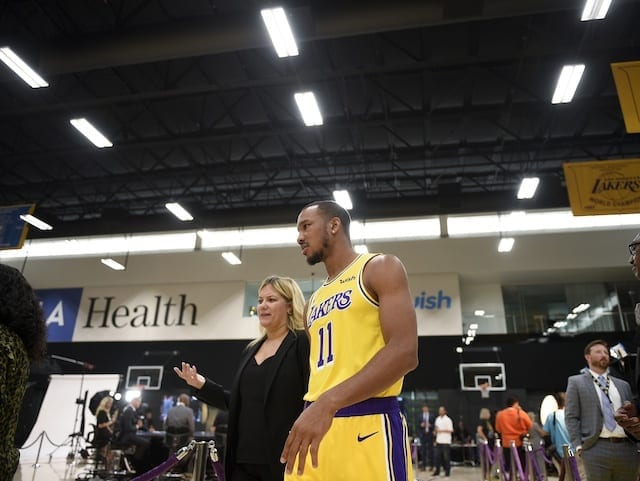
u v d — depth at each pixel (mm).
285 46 6617
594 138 11773
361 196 12344
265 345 2547
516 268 14336
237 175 14117
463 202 11781
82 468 9844
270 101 10734
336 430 1293
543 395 13867
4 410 1236
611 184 8500
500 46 9070
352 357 1371
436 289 14625
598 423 3125
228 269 15766
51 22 8852
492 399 13438
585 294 15438
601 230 14109
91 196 15641
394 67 9000
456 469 11914
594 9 5785
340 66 9742
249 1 8445
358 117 10594
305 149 12141
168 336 15508
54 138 12188
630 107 6383
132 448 7652
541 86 10094
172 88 9625
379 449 1260
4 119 11055
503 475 5734
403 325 1274
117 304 16234
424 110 10578
